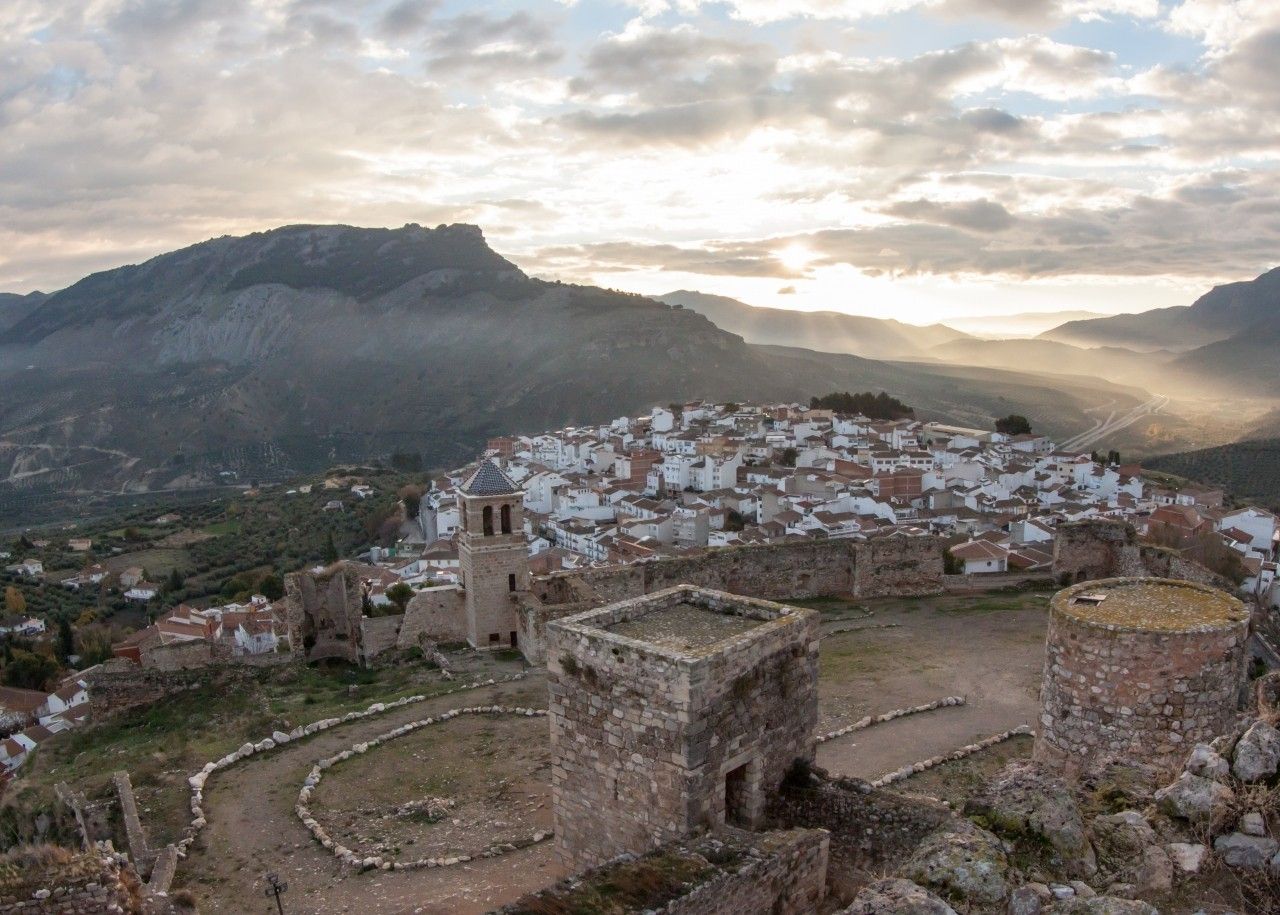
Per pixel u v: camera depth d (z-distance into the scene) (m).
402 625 43.59
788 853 13.12
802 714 16.89
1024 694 27.73
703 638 16.47
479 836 20.81
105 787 25.42
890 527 95.75
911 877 9.59
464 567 43.53
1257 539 82.38
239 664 40.53
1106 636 15.66
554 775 16.69
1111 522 40.81
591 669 15.78
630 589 39.66
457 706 30.52
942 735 24.66
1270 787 10.03
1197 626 15.40
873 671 30.31
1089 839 10.17
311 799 23.56
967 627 35.19
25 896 14.43
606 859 15.91
